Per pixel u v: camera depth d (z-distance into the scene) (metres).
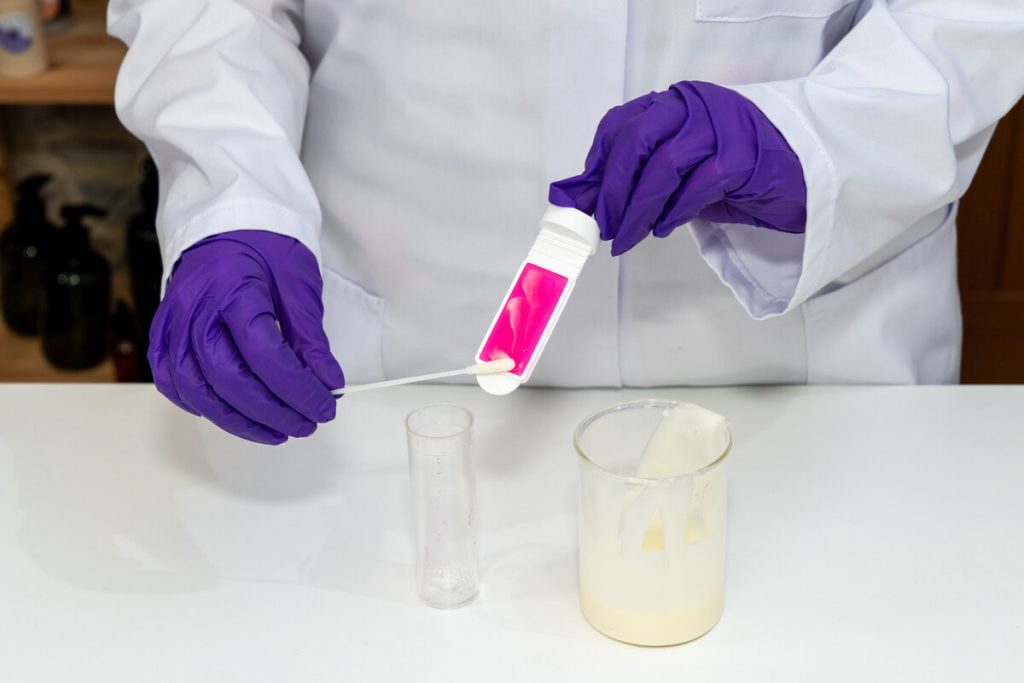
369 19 0.91
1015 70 0.86
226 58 0.89
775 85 0.80
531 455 0.91
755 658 0.69
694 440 0.72
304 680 0.68
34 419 0.97
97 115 1.70
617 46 0.87
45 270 1.58
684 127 0.74
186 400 0.77
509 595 0.75
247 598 0.75
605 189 0.74
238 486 0.87
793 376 1.01
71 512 0.85
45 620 0.73
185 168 0.88
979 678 0.66
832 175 0.76
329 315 1.04
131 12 0.95
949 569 0.75
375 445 0.92
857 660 0.68
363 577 0.77
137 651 0.71
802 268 0.81
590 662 0.69
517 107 0.90
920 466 0.87
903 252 0.98
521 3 0.86
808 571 0.76
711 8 0.87
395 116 0.93
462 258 0.97
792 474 0.87
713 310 0.97
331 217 1.02
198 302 0.75
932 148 0.79
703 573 0.69
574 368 1.00
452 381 1.04
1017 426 0.92
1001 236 1.78
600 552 0.69
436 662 0.69
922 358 1.05
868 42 0.84
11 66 1.43
